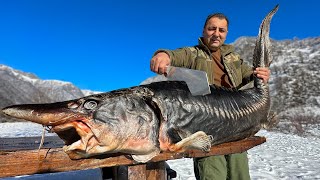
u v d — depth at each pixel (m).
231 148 1.35
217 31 1.64
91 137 0.96
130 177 1.10
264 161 3.59
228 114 1.42
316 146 5.58
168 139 1.11
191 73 1.30
